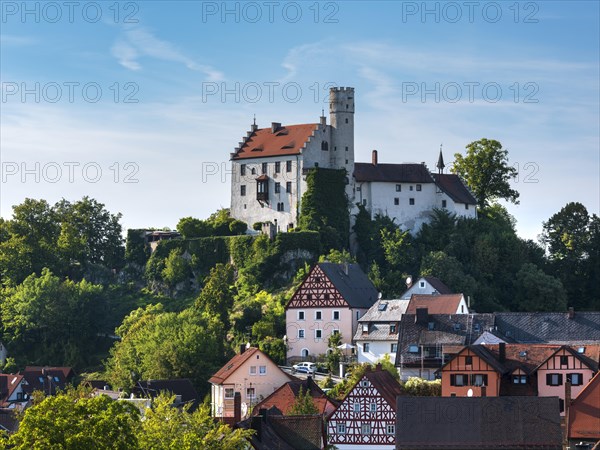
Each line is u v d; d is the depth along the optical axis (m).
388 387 156.12
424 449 137.12
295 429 140.38
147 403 168.62
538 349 164.00
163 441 127.44
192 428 130.62
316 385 168.88
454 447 136.75
